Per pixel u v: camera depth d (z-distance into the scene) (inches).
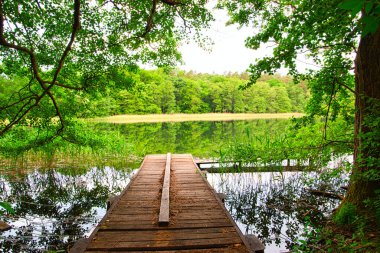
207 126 1160.2
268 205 253.6
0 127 239.9
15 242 179.2
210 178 354.6
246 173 339.0
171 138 770.2
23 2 184.9
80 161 436.1
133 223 153.6
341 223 160.9
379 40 152.6
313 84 219.5
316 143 235.6
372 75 154.3
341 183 293.3
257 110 2084.2
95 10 213.8
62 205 264.2
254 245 126.8
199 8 227.9
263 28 213.8
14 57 219.5
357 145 166.1
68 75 249.8
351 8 36.3
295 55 170.9
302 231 193.2
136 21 227.3
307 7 142.9
